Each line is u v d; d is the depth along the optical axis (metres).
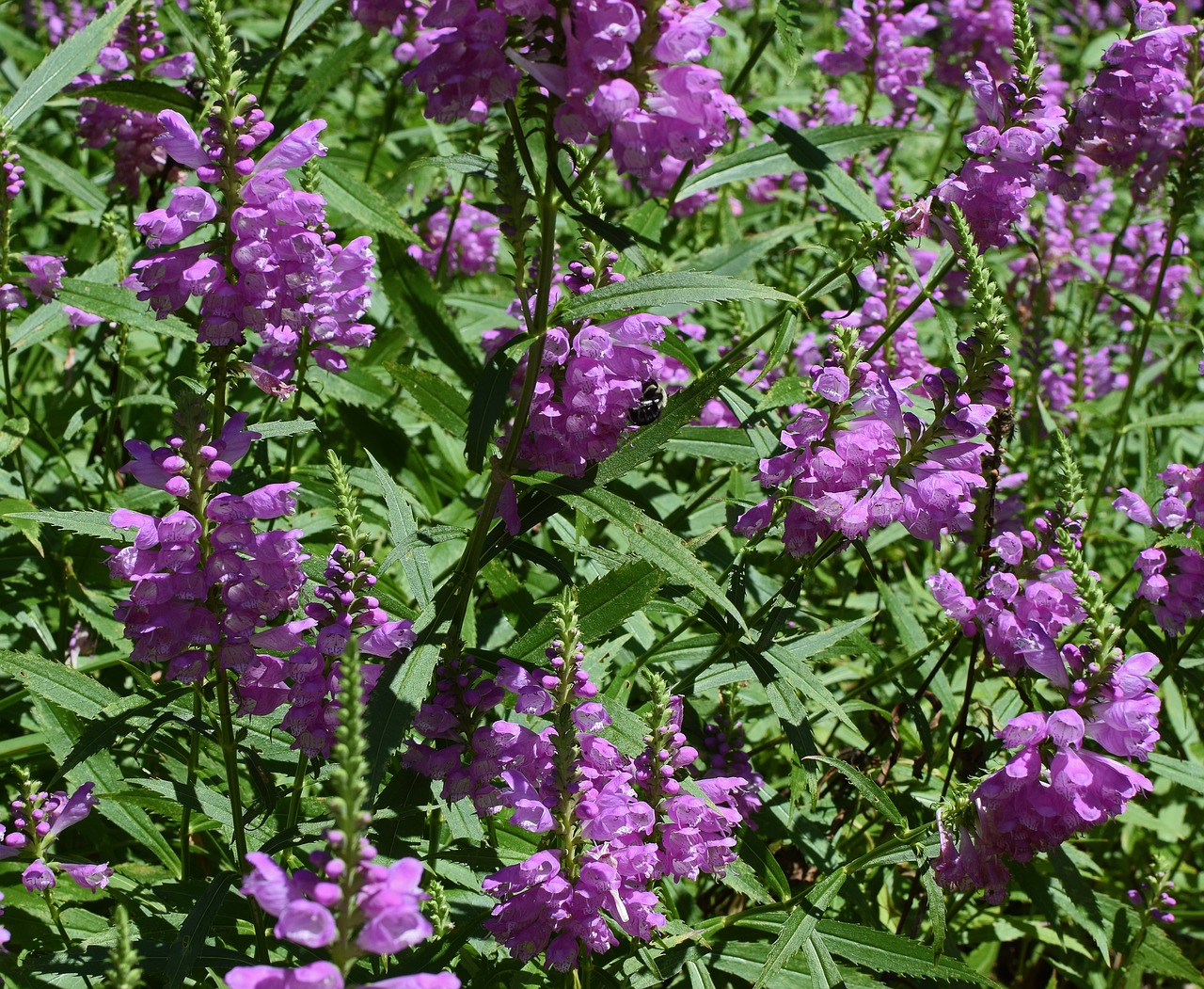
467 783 1.34
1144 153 1.75
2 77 2.45
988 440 1.48
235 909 1.37
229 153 1.34
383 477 1.42
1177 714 1.63
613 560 1.41
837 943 1.42
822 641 1.49
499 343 1.60
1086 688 1.37
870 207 1.62
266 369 1.54
